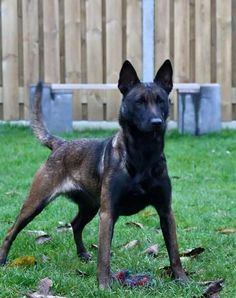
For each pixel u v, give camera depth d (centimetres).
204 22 1263
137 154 530
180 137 1198
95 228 714
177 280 538
